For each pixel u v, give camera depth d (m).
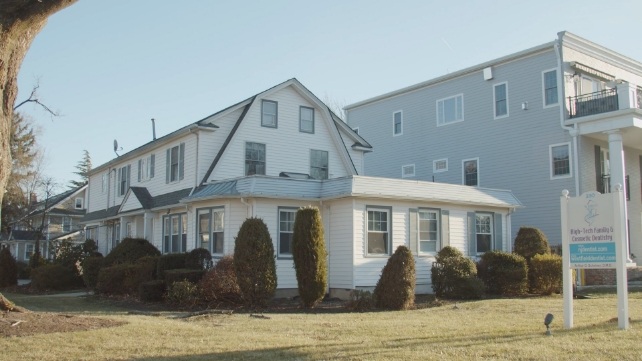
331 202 20.86
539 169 29.06
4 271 28.02
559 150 28.33
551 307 15.85
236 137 25.16
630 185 31.23
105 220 34.81
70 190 56.78
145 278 20.39
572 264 11.48
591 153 28.19
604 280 25.28
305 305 16.97
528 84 29.91
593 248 11.23
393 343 9.88
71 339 10.26
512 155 30.36
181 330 11.45
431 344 9.70
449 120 33.88
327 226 20.92
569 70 28.67
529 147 29.59
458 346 9.42
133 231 30.98
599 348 8.94
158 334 10.92
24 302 18.77
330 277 20.56
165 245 26.72
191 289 16.84
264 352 9.22
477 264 21.27
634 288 22.33
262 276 16.62
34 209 51.19
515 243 23.20
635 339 9.64
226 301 16.97
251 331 11.52
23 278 37.25
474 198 23.39
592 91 29.73
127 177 32.91
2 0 11.40
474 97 32.59
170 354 9.12
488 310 15.70
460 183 32.84
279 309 16.52
